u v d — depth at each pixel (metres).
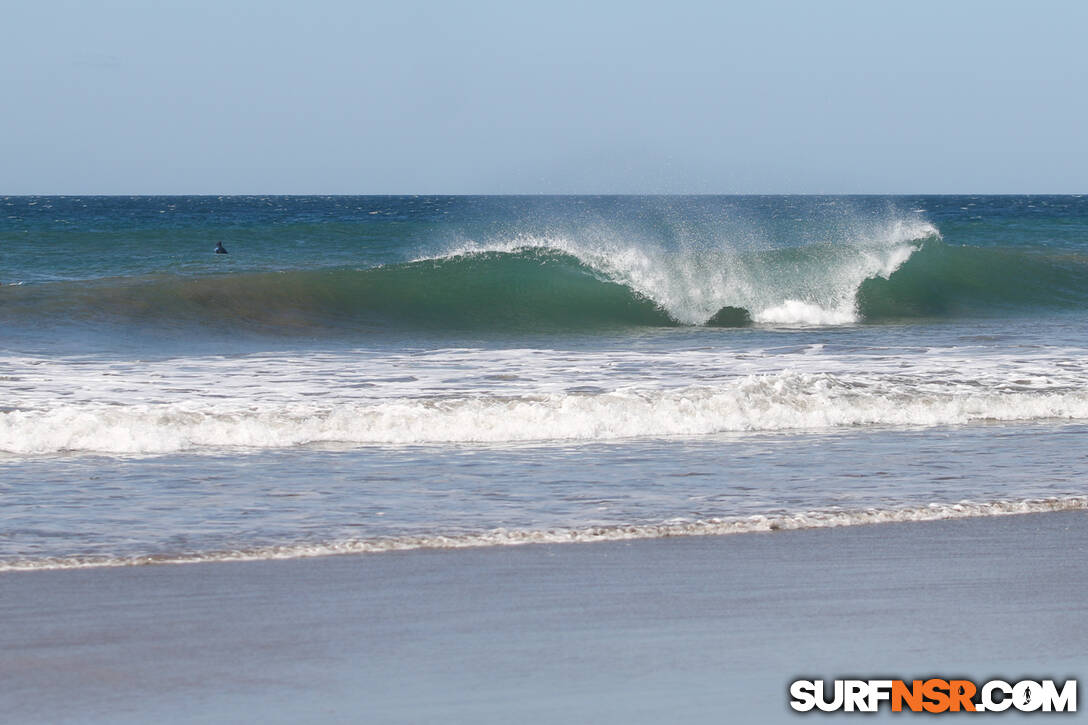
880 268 90.62
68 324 63.72
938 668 17.47
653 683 16.56
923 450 36.09
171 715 15.26
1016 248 130.75
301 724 14.98
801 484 30.89
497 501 28.67
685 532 25.91
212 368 50.97
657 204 111.25
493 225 150.38
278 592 21.14
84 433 35.34
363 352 58.62
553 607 20.33
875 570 22.91
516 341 66.12
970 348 60.06
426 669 17.08
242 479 31.14
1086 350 58.59
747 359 55.38
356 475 31.77
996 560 23.73
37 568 22.55
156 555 23.48
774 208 168.50
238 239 154.38
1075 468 33.28
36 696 15.88
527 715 15.32
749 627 19.27
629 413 39.47
